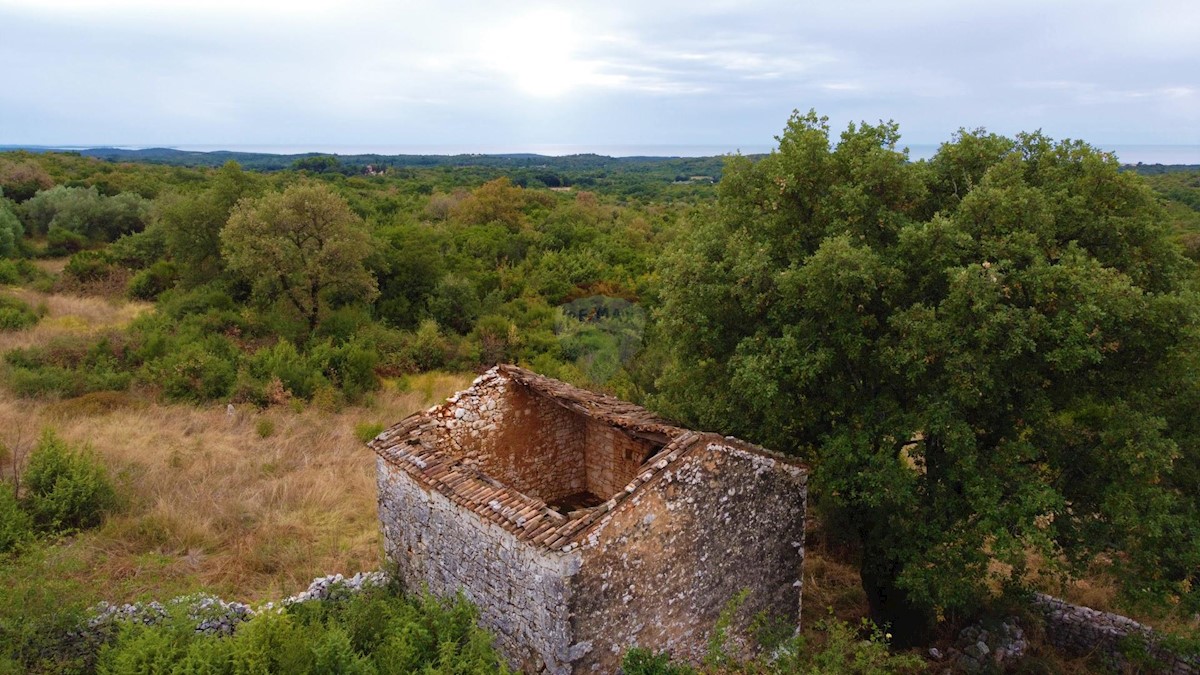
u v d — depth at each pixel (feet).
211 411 67.15
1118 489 31.09
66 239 145.48
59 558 33.60
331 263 93.97
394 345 91.15
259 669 25.64
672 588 29.76
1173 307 29.14
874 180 33.91
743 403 36.06
